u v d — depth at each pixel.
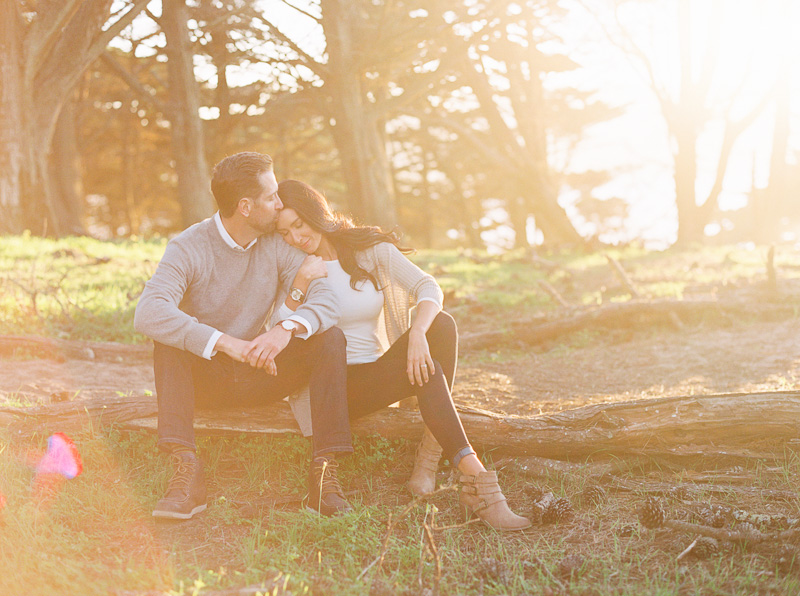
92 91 28.05
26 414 3.62
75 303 7.33
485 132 32.56
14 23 15.22
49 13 15.27
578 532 2.98
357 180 20.19
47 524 2.87
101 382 5.38
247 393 3.40
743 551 2.74
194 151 19.52
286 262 3.51
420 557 2.59
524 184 26.45
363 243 3.53
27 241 12.81
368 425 3.59
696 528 2.80
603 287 10.42
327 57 20.00
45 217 15.74
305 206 3.45
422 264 14.76
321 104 20.97
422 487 3.34
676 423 3.43
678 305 7.57
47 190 15.85
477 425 3.54
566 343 7.21
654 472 3.45
